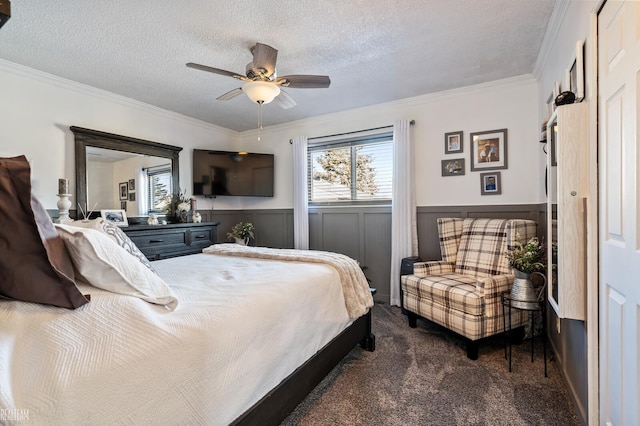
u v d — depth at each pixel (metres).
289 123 4.41
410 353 2.29
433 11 1.93
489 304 2.20
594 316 1.35
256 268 1.89
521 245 2.31
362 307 2.04
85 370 0.74
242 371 1.12
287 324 1.41
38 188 2.71
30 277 0.83
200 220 3.98
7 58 2.45
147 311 0.98
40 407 0.65
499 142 3.09
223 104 3.61
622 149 1.11
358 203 4.00
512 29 2.14
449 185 3.35
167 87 3.07
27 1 1.76
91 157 3.08
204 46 2.32
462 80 3.02
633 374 1.04
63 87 2.88
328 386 1.87
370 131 3.78
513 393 1.77
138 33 2.13
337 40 2.26
